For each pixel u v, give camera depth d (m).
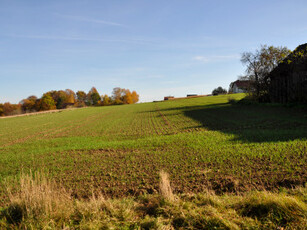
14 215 4.12
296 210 3.43
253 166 6.13
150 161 7.79
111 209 4.02
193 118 21.70
